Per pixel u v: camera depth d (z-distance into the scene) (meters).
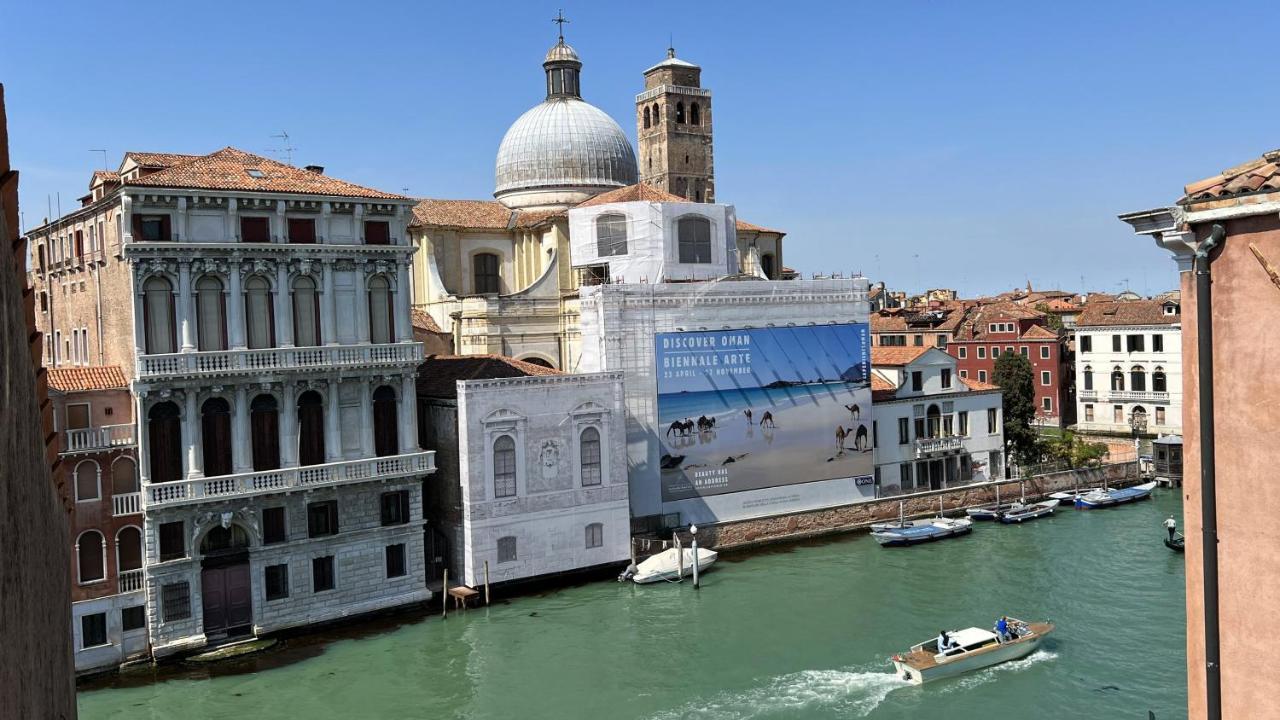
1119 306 95.38
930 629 42.56
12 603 6.80
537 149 77.94
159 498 40.91
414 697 36.91
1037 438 76.88
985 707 34.50
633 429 56.00
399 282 47.44
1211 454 11.45
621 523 52.38
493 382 48.53
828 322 62.38
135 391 40.75
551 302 64.56
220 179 43.81
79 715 35.97
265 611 43.44
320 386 45.34
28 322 8.46
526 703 36.03
